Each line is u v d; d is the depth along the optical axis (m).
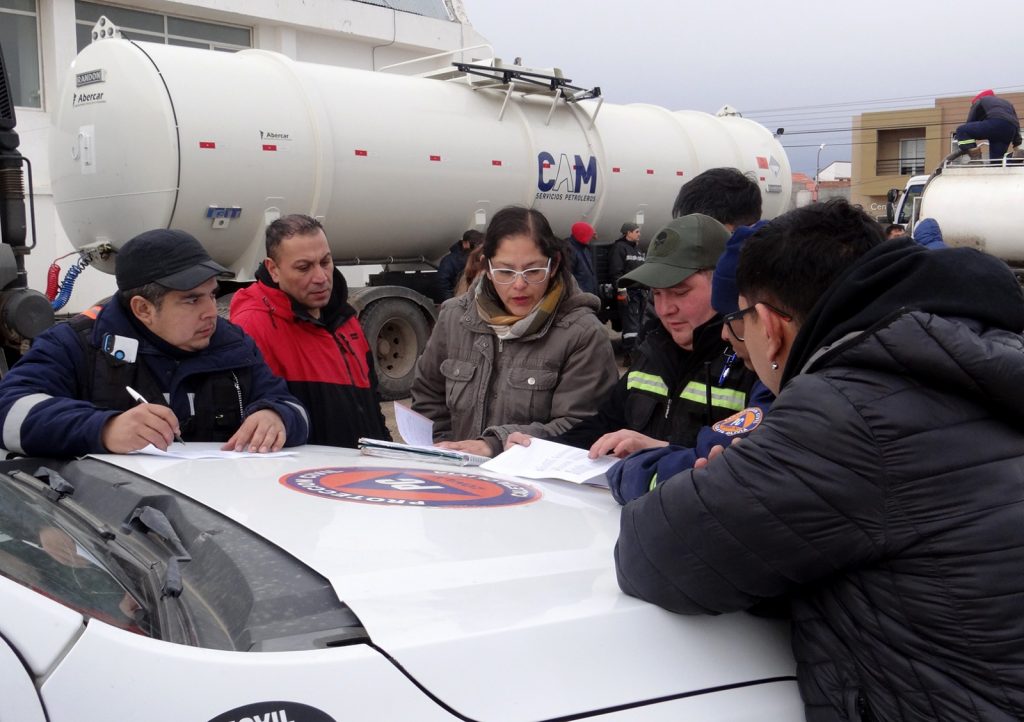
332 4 14.36
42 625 1.05
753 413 1.74
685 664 1.36
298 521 1.53
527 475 2.04
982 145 13.12
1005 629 1.22
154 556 1.48
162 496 1.70
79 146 7.98
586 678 1.28
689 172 11.70
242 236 8.17
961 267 1.32
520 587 1.37
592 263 10.23
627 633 1.35
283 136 8.12
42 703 1.01
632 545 1.39
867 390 1.28
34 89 12.67
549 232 2.89
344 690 1.14
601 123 10.83
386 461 2.14
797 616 1.41
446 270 9.41
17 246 5.47
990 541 1.23
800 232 1.48
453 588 1.33
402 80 9.39
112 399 2.50
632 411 2.56
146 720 1.05
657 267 2.37
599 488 1.98
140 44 7.89
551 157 10.09
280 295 3.44
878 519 1.26
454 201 9.41
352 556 1.38
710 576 1.33
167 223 7.75
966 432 1.25
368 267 11.64
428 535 1.50
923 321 1.26
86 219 8.13
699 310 2.39
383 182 8.79
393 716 1.15
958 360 1.23
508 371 2.92
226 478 1.83
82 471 1.96
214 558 1.41
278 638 1.18
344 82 8.80
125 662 1.07
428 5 15.95
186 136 7.61
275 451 2.29
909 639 1.26
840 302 1.35
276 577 1.31
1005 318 1.31
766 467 1.29
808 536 1.27
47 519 1.50
